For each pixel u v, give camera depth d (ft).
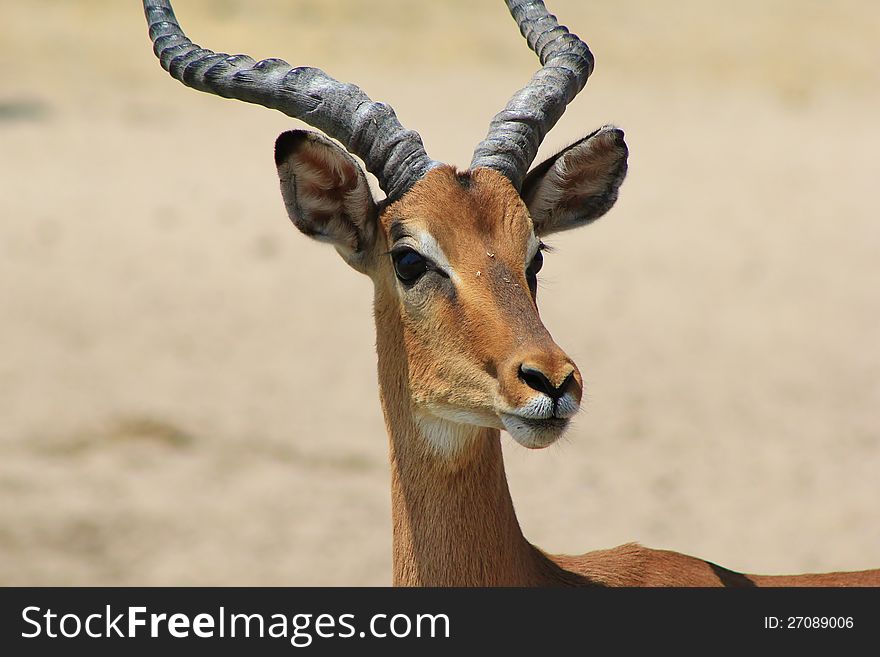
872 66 133.39
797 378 53.88
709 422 49.03
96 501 41.09
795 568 37.58
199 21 123.03
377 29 130.31
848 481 43.88
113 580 35.83
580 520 40.86
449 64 122.31
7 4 126.82
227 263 69.00
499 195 20.71
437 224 20.26
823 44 139.74
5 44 115.55
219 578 36.19
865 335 59.52
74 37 120.26
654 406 50.55
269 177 86.74
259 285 65.87
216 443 46.11
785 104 117.08
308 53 119.65
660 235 76.69
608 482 43.88
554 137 96.53
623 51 131.13
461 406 19.93
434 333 20.16
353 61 119.65
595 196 22.74
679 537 39.65
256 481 43.21
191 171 86.99
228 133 99.45
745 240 75.82
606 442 47.29
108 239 71.61
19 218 74.08
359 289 66.49
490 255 20.11
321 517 40.75
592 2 147.54
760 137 103.91
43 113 99.45
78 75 110.52
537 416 18.62
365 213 21.29
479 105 107.14
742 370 54.70
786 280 68.18
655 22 142.72
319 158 20.80
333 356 56.08
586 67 22.86
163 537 38.88
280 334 58.70
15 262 66.69
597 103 112.57
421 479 20.92
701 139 102.32
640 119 107.96
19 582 35.29
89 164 87.10
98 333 57.41
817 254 73.20
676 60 130.00
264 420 48.47
